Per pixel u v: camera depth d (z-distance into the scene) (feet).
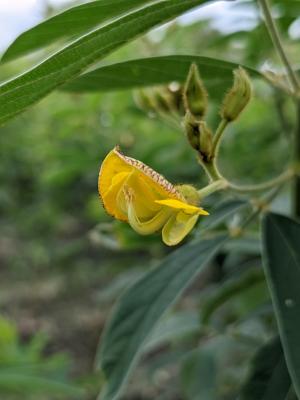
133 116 1.12
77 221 2.56
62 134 1.35
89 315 2.42
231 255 1.01
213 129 0.92
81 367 2.13
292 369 0.42
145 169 0.41
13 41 0.49
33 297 2.59
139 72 0.55
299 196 0.66
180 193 0.43
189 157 1.05
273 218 0.52
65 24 0.48
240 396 0.53
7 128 2.55
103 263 2.46
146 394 1.60
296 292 0.46
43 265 2.72
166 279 0.55
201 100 0.50
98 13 0.46
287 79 0.62
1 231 2.75
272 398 0.52
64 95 1.32
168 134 1.06
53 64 0.39
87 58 0.40
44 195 2.36
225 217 0.56
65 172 1.27
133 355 0.52
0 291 2.64
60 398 1.23
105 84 0.57
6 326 0.98
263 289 0.90
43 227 2.62
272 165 1.05
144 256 1.52
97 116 1.29
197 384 0.97
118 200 0.43
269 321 0.86
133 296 0.55
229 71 0.54
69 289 2.56
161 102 0.64
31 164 2.48
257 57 0.88
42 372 0.86
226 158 1.07
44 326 2.39
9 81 0.39
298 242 0.49
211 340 1.01
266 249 0.50
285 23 0.80
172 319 0.94
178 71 0.54
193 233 0.58
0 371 0.86
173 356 1.02
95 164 1.25
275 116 1.05
